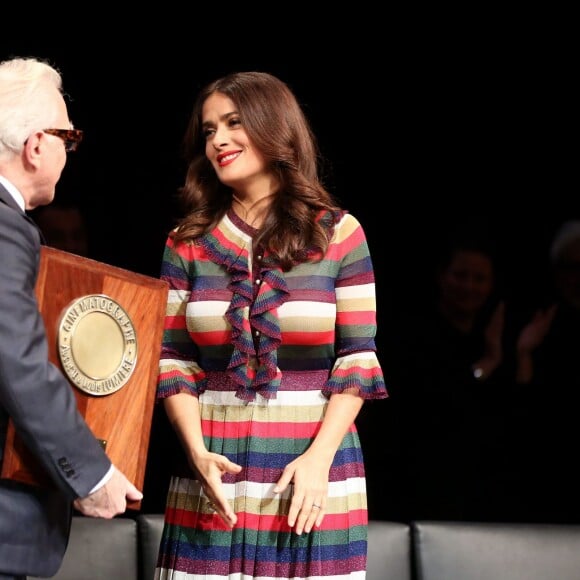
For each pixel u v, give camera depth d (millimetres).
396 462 8227
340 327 5145
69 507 4633
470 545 6512
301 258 5035
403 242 9133
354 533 5043
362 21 9047
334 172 9109
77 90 8367
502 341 8523
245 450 4984
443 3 9156
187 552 5031
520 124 9391
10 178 4523
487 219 8820
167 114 8508
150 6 8523
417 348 8359
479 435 8266
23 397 4148
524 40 9281
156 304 4793
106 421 4621
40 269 4461
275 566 4926
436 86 9180
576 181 9336
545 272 9086
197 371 5195
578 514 8273
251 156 5141
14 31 8242
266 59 8852
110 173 8383
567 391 8422
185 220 5281
